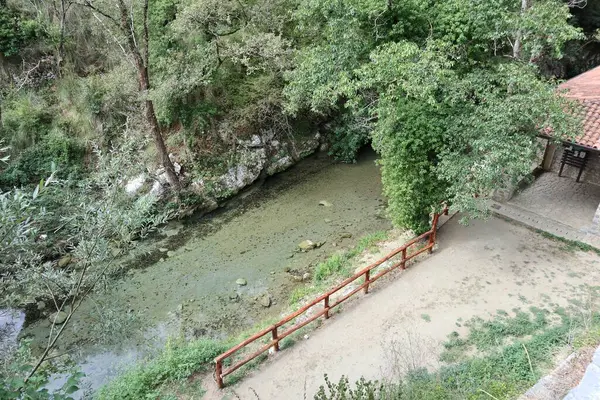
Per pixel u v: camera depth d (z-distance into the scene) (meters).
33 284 6.41
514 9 12.50
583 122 11.45
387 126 11.20
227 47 15.63
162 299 11.91
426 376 8.11
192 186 15.67
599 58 22.64
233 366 8.54
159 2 15.19
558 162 15.03
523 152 9.60
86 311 11.54
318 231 14.27
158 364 9.11
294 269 12.71
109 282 7.70
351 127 17.39
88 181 7.57
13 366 5.12
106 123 15.77
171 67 14.69
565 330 8.85
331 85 12.43
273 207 15.73
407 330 9.39
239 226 14.83
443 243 12.01
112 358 10.23
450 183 11.38
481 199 11.86
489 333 9.08
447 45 11.18
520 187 14.13
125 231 6.68
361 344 9.17
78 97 15.59
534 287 10.29
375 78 10.92
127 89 14.85
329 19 12.62
